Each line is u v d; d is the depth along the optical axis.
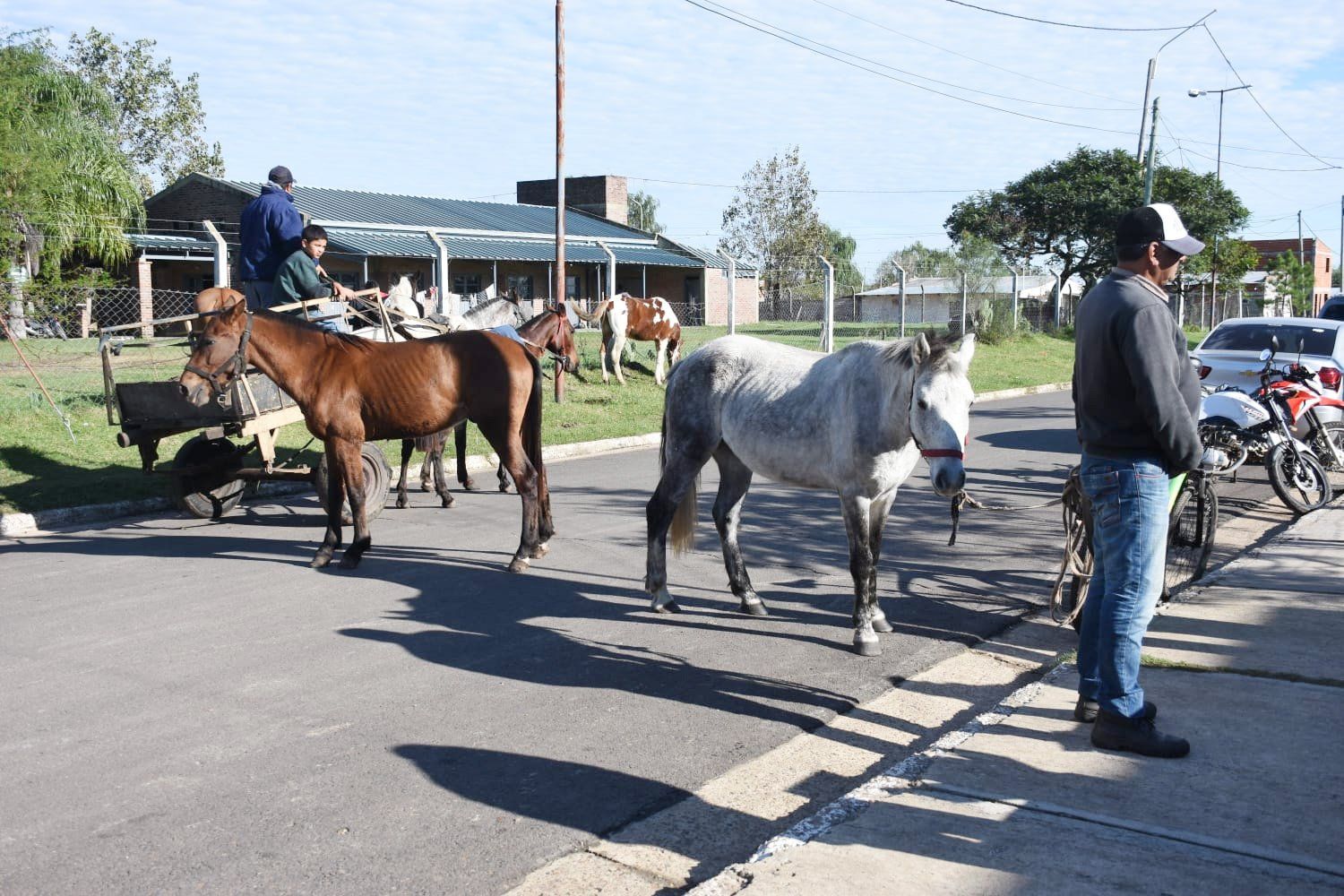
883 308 51.31
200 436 10.55
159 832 4.13
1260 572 7.76
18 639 6.61
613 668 6.11
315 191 42.22
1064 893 3.43
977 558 8.82
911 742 5.13
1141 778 4.30
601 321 21.52
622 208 54.28
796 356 6.81
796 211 52.88
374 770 4.72
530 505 8.46
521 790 4.53
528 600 7.54
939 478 5.41
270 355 8.41
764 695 5.70
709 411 6.99
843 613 7.25
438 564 8.63
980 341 34.38
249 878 3.79
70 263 26.47
